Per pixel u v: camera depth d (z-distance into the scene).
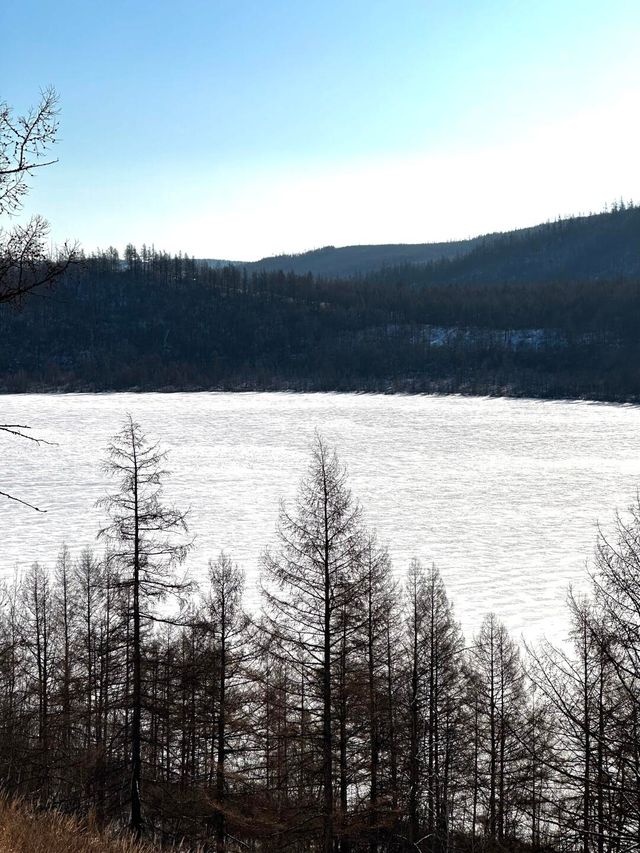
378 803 20.80
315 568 20.11
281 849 20.62
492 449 127.12
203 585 51.41
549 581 56.00
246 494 87.88
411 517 78.81
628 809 9.73
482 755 29.17
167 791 22.03
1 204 7.93
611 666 11.81
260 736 22.25
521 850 21.03
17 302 8.20
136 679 19.95
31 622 38.84
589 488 94.62
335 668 20.61
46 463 108.25
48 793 23.59
